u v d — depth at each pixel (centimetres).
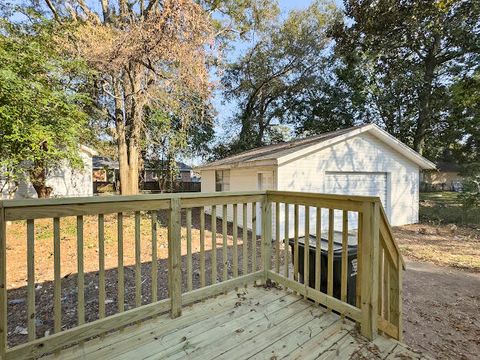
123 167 1108
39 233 709
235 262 296
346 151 841
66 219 877
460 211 1098
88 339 211
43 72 660
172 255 242
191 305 267
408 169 956
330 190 821
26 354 176
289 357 192
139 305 227
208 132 1773
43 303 337
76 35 797
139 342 208
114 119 1090
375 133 870
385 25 1057
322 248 280
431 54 1291
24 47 607
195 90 899
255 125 2020
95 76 868
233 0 1351
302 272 296
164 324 233
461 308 349
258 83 1873
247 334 219
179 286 248
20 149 631
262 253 320
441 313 337
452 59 1240
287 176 757
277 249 312
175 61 845
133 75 938
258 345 205
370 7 1030
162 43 804
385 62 1342
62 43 754
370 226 211
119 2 1029
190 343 207
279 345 205
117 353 195
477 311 341
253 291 298
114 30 866
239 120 1994
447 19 1030
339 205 238
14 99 577
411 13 998
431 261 546
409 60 1349
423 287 417
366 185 884
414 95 1504
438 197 1739
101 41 811
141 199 223
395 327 237
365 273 215
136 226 223
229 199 287
